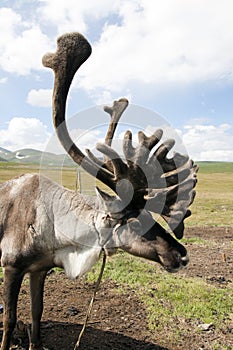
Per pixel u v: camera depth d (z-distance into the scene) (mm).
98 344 4438
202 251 9711
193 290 6332
